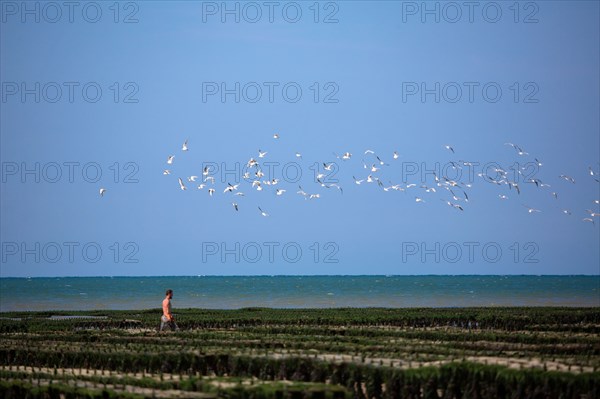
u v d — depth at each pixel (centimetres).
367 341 6078
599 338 6338
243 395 4009
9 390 4288
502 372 4253
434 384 4269
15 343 6303
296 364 4769
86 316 10494
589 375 4188
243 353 5131
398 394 4338
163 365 5069
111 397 4016
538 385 4191
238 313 10000
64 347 5806
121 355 5216
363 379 4538
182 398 3872
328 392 4031
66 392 4144
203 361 5038
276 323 8525
